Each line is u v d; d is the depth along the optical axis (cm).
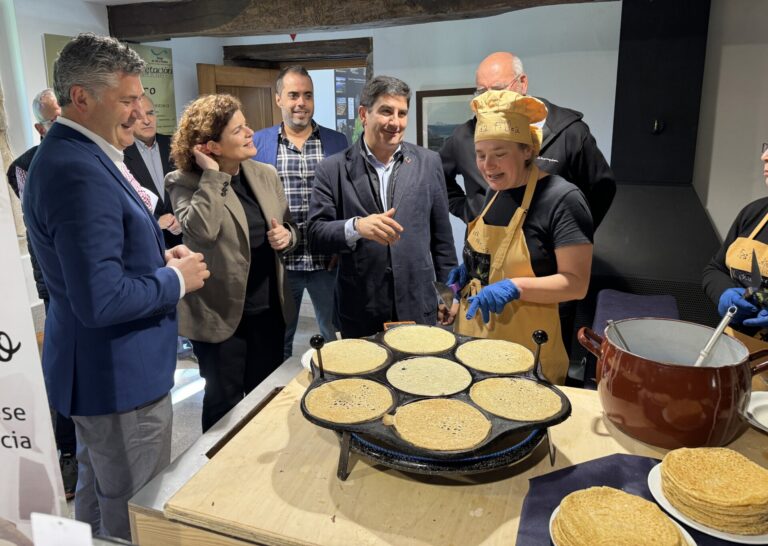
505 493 85
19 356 59
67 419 215
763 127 316
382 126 205
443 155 268
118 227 126
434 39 402
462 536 76
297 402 113
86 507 163
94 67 122
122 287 125
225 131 186
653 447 97
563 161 235
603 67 364
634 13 307
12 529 64
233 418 114
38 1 337
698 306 246
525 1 305
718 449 86
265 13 355
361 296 218
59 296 133
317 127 294
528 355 114
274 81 516
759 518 73
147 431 146
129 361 137
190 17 371
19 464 63
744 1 304
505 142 135
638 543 67
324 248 207
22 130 337
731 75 316
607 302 206
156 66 421
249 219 203
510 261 147
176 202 197
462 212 264
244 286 198
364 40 466
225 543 81
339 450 96
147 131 305
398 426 85
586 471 88
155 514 86
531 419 88
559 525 72
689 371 88
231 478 89
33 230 127
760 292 152
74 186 118
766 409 104
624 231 283
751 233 169
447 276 231
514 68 226
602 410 109
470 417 88
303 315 460
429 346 119
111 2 376
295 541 76
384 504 82
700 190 338
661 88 312
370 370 107
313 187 222
